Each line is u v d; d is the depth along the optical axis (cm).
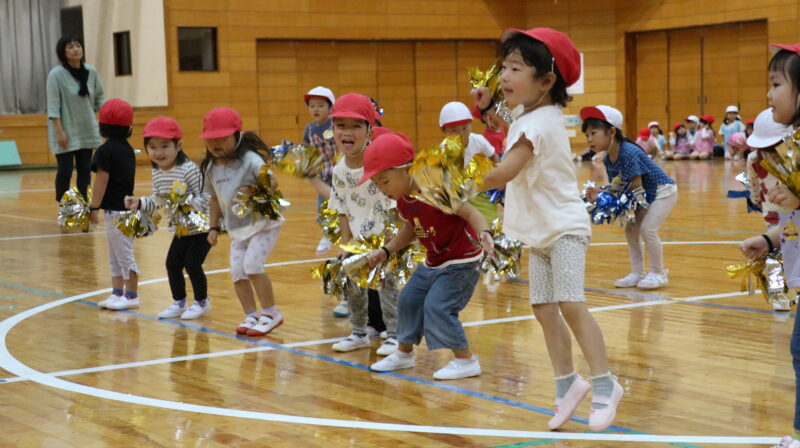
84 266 949
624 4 3016
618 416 430
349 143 558
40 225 1320
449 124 740
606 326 630
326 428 418
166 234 1207
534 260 413
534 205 399
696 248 995
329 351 581
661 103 2995
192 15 2727
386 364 528
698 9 2848
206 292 700
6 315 705
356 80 2977
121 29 2736
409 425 422
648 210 773
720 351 554
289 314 698
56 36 2845
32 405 462
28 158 2667
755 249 422
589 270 877
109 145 727
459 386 491
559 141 395
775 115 364
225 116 618
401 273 523
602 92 3070
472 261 505
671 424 417
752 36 2756
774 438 395
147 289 812
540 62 391
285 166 617
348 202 573
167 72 2692
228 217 635
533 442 394
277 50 2869
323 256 1002
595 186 790
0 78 2766
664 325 630
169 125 678
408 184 495
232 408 454
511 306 714
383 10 2978
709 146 2697
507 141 408
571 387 409
